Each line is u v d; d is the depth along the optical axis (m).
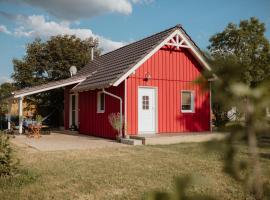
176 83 18.97
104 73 20.06
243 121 1.14
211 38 30.89
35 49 32.91
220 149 1.20
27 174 8.52
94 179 8.24
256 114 1.10
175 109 18.84
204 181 1.30
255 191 1.26
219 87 1.15
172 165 10.07
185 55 19.34
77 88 20.94
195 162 10.59
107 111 18.95
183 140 16.55
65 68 32.47
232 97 1.12
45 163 10.38
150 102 18.11
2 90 37.44
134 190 7.26
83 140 17.73
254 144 1.13
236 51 29.70
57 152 12.88
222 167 1.29
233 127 1.16
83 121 22.03
